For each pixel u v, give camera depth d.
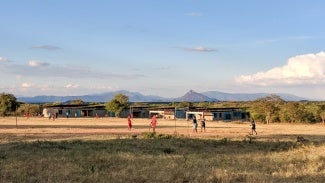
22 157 22.23
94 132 46.69
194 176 16.67
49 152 24.62
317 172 17.81
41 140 34.09
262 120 98.88
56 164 19.92
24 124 67.69
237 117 113.50
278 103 100.25
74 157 22.48
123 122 81.00
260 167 19.78
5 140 34.44
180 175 16.94
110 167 19.44
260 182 15.55
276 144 32.91
